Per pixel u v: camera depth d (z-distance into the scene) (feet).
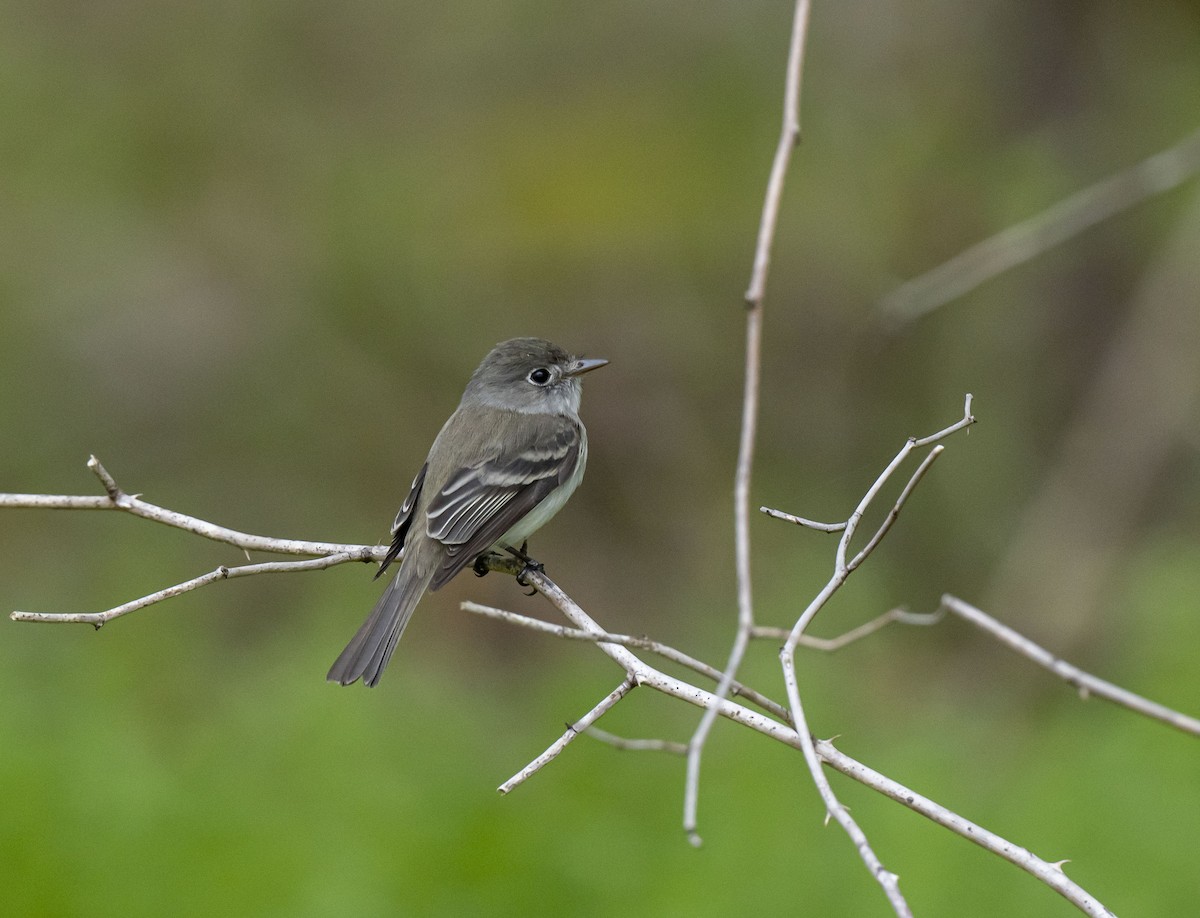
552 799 29.04
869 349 56.80
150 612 36.40
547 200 59.77
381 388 57.36
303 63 62.44
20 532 51.75
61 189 58.75
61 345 56.75
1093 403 52.37
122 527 51.03
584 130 62.18
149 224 59.21
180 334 57.36
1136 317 52.06
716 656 35.22
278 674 33.60
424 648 47.14
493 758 31.09
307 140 61.11
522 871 27.50
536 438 26.73
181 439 56.24
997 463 53.47
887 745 33.45
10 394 55.47
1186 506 50.83
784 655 15.84
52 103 59.41
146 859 27.32
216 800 28.66
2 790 27.58
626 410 57.26
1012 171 54.13
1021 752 34.94
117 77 60.49
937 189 56.75
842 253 58.29
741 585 14.84
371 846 27.78
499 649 47.60
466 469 25.88
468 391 28.17
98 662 32.73
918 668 47.88
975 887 27.45
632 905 27.20
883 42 59.52
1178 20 52.75
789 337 58.03
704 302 58.70
